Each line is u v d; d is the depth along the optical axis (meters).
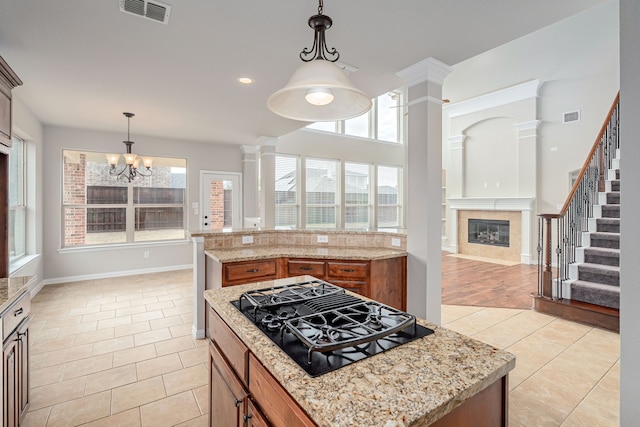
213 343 1.54
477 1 1.93
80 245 5.28
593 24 5.48
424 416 0.74
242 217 6.56
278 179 7.02
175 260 6.03
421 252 2.84
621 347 1.32
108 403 2.10
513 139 7.08
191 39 2.38
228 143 6.30
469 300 4.29
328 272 2.95
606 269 3.63
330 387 0.83
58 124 4.82
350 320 1.18
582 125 6.11
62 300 4.18
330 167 7.82
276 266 3.03
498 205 7.14
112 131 5.27
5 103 2.14
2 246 2.15
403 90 9.01
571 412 2.03
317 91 1.34
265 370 1.03
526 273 5.84
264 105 3.89
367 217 8.44
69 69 2.88
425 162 2.78
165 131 5.29
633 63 1.29
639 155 1.27
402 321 1.21
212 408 1.51
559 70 6.30
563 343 2.99
